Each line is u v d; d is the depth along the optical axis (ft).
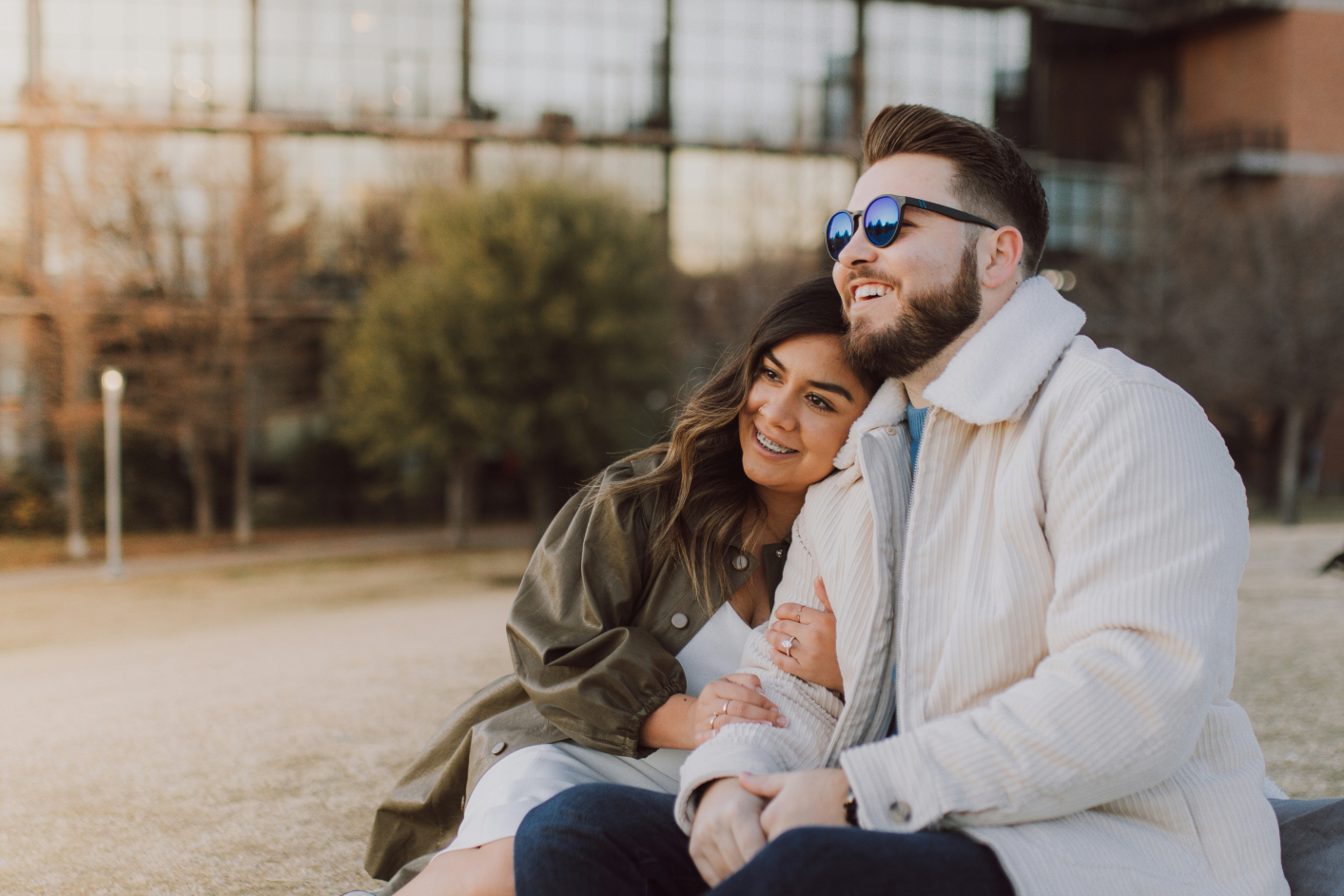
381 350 65.77
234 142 78.79
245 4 89.04
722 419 5.86
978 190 4.99
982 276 4.99
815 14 95.91
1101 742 4.04
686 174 93.30
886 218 5.00
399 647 20.49
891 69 96.78
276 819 9.75
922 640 4.72
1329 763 9.99
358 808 9.98
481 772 5.79
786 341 5.62
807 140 94.02
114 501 59.62
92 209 72.90
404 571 59.72
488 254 65.92
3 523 76.89
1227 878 4.40
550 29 92.58
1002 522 4.66
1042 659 4.54
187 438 75.15
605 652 5.69
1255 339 72.08
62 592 52.85
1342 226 74.79
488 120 91.91
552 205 67.21
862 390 5.64
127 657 25.30
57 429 70.03
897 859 3.94
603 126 93.09
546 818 4.57
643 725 5.49
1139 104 108.27
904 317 5.01
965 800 4.12
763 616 6.08
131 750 12.89
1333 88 103.19
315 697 15.34
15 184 75.15
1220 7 101.96
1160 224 78.02
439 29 91.35
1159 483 4.33
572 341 64.44
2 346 73.97
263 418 79.36
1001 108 99.45
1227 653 4.25
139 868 8.61
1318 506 86.74
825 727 5.14
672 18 93.71
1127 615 4.15
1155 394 4.51
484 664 17.24
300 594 49.80
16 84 86.58
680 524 5.99
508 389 64.54
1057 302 5.04
